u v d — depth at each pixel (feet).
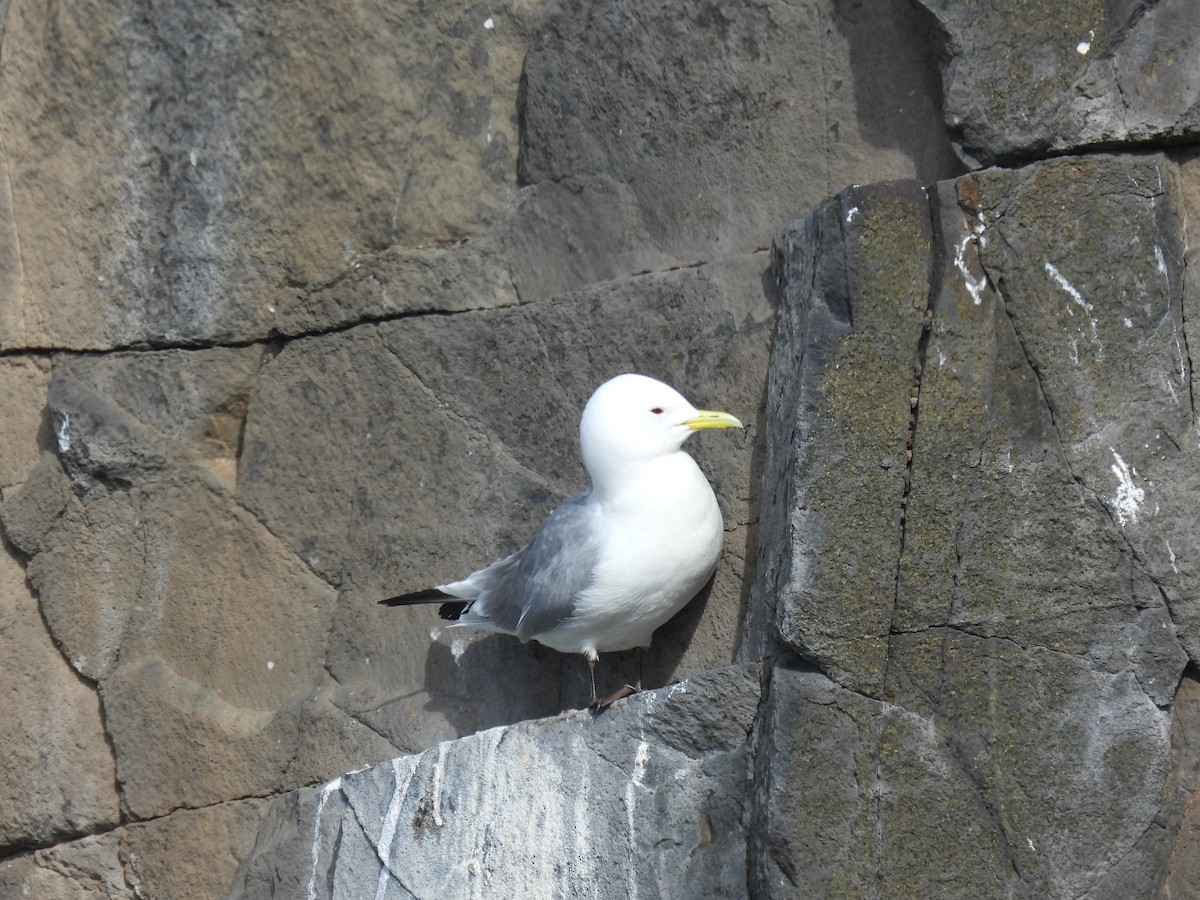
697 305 28.94
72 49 33.09
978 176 24.40
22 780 33.86
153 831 33.37
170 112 32.78
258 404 33.19
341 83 32.17
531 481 30.94
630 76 29.91
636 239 30.07
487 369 31.42
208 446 33.68
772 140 28.37
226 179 32.68
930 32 25.59
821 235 24.75
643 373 29.58
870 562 23.81
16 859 34.30
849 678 23.66
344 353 32.55
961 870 23.31
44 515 33.73
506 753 27.35
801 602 23.70
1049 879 23.30
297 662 32.91
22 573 34.30
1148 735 23.43
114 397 33.47
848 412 24.12
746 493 28.02
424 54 32.04
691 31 29.12
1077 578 23.68
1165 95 24.08
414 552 31.99
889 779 23.44
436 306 31.89
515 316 31.17
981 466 23.94
